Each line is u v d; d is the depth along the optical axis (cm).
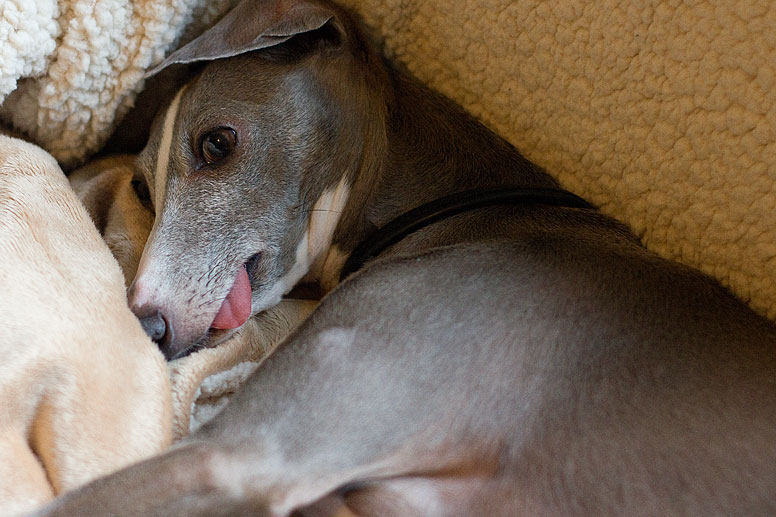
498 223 73
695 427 62
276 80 73
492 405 63
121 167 79
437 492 63
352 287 65
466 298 65
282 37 72
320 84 74
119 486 59
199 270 71
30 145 72
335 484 61
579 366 64
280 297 75
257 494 60
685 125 71
